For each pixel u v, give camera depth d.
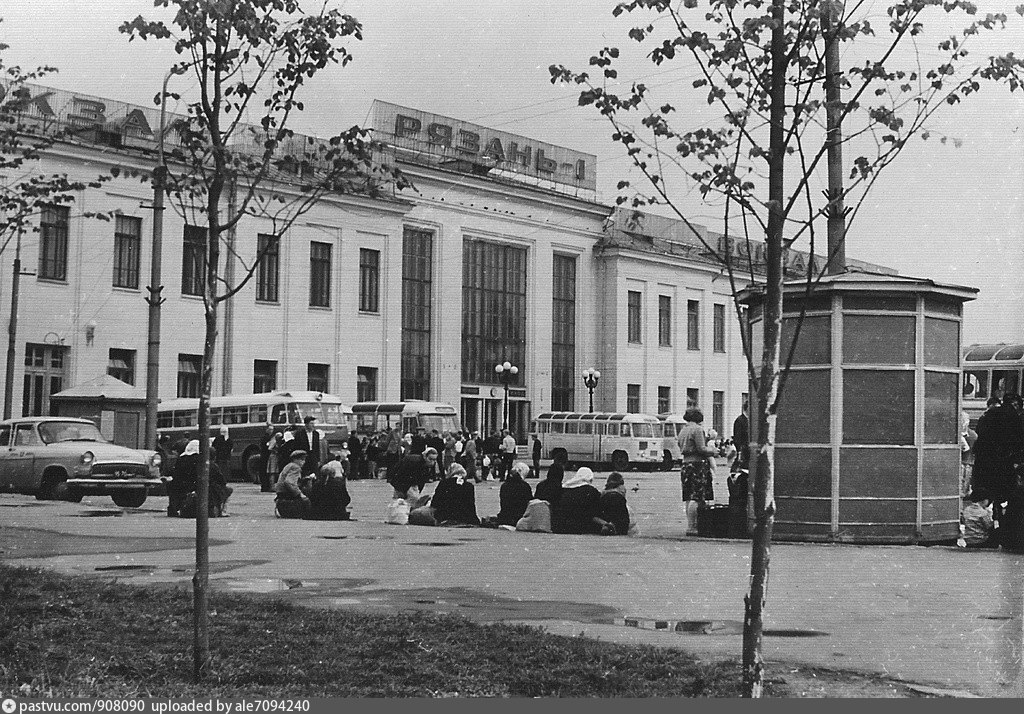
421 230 61.97
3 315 42.47
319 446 29.50
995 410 15.58
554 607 10.47
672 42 7.09
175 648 8.37
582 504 18.39
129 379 46.91
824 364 16.19
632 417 57.50
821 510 16.14
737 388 80.94
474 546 15.88
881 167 7.02
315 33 8.27
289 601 10.67
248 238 51.12
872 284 15.99
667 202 7.30
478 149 66.50
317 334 54.47
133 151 45.53
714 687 7.07
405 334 60.94
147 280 47.44
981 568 13.13
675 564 13.74
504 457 47.19
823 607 10.39
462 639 8.53
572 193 71.94
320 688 7.25
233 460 43.09
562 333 70.38
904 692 7.03
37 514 21.89
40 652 8.28
